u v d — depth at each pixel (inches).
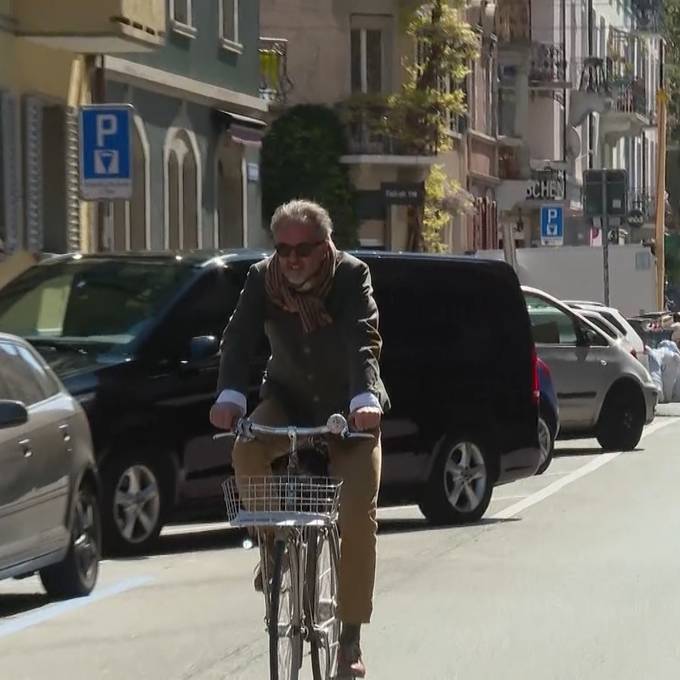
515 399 1619.1
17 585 1294.3
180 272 1437.0
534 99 6038.4
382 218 4330.7
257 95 3543.3
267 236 4261.8
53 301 1453.0
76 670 946.1
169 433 1368.1
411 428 1537.9
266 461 780.0
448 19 4288.9
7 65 2436.0
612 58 6781.5
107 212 2236.7
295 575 737.0
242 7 3447.3
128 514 1347.2
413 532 1520.7
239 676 919.7
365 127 4271.7
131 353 1371.8
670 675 920.9
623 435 2399.1
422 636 1034.1
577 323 2361.0
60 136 2637.8
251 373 1397.6
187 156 3191.4
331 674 776.3
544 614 1103.0
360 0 4274.1
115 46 2541.8
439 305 1572.3
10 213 2472.9
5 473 1053.8
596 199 3489.2
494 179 5442.9
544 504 1729.8
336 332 785.6
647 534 1480.1
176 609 1130.0
